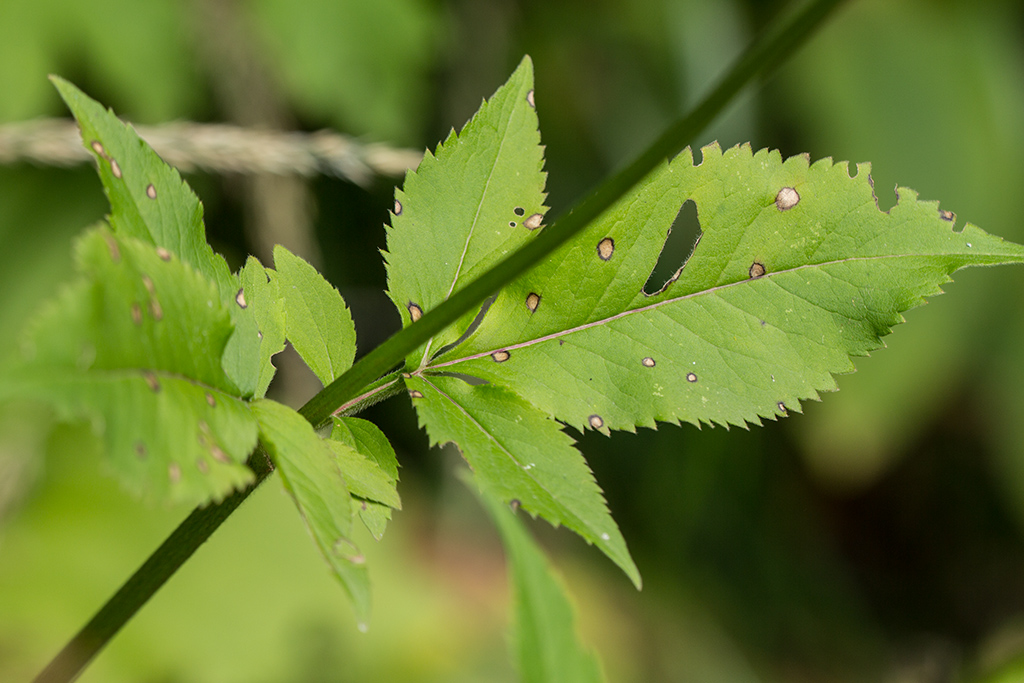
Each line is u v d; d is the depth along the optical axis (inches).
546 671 21.9
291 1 41.5
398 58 44.4
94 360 19.2
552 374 21.0
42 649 36.5
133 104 40.4
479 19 48.6
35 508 38.9
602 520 20.6
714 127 47.7
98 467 41.1
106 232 19.4
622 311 21.0
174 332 19.7
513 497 20.5
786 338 20.9
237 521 42.8
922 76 50.0
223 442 19.8
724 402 21.0
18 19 37.6
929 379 52.0
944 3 51.7
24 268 39.8
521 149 21.1
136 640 38.4
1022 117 51.3
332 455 20.0
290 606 41.9
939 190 49.3
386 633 44.5
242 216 44.4
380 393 21.0
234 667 39.6
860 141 49.1
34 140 26.2
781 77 50.3
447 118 48.7
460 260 21.1
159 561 20.3
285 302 21.0
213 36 39.7
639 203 21.0
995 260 20.8
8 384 19.0
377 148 28.7
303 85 42.4
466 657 48.8
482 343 21.1
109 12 39.0
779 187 20.9
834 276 20.9
